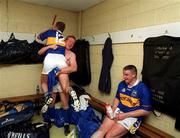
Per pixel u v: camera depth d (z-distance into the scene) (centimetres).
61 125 274
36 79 352
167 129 207
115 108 236
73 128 269
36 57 323
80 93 336
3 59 294
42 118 306
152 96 211
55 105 291
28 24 338
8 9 317
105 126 222
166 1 205
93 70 347
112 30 293
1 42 301
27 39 338
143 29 233
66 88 275
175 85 185
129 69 216
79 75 349
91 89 355
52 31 287
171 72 189
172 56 188
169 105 192
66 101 280
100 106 288
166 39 196
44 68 276
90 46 354
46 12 355
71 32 389
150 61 214
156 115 219
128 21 260
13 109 269
